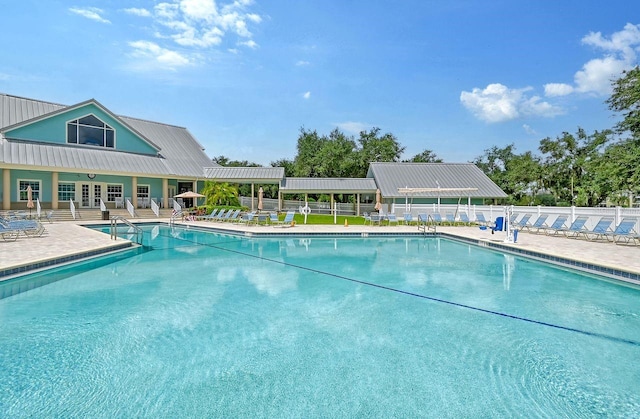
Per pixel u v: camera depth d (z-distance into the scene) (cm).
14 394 417
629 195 2548
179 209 2855
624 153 2292
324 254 1384
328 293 845
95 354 520
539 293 848
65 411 384
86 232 1725
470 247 1582
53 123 2680
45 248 1198
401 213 2969
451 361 507
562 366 494
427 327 635
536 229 2028
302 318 677
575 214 1845
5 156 2316
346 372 474
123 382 445
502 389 436
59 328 616
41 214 2322
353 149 5622
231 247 1540
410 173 3662
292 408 393
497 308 740
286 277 1002
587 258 1096
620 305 758
